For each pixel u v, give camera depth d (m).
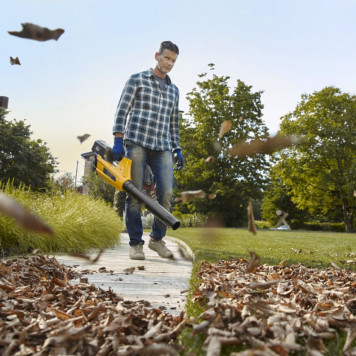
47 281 2.25
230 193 23.27
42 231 0.43
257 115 25.42
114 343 1.19
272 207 33.66
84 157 3.68
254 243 5.61
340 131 24.94
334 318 1.43
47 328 1.31
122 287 2.47
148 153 4.07
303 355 1.13
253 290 1.88
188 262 3.87
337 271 2.65
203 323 1.29
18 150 24.53
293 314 1.45
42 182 24.75
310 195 27.83
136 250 4.06
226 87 25.92
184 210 28.23
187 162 26.05
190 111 26.98
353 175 23.97
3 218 3.93
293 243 5.73
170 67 4.03
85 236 5.08
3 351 1.16
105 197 28.39
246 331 1.26
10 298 1.72
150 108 3.99
